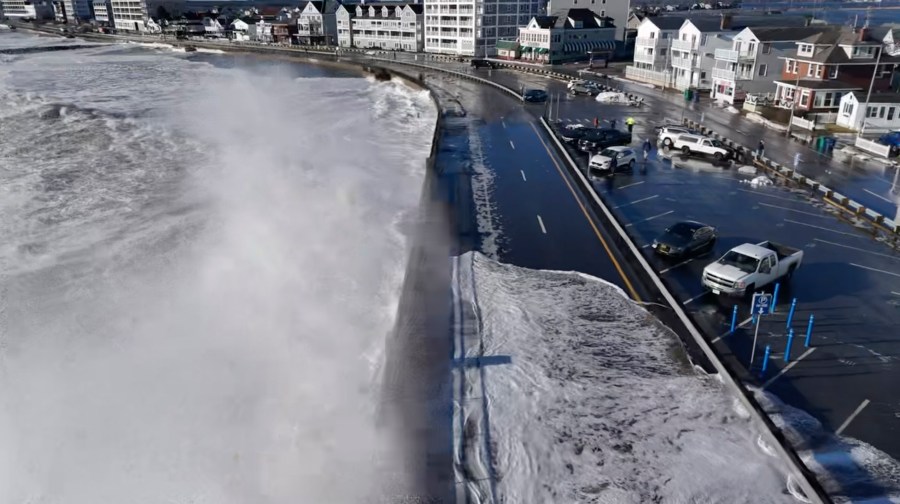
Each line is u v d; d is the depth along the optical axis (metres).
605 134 45.72
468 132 52.12
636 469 14.60
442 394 17.38
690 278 24.12
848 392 17.08
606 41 110.88
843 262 25.55
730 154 42.22
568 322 21.03
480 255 26.50
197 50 158.62
